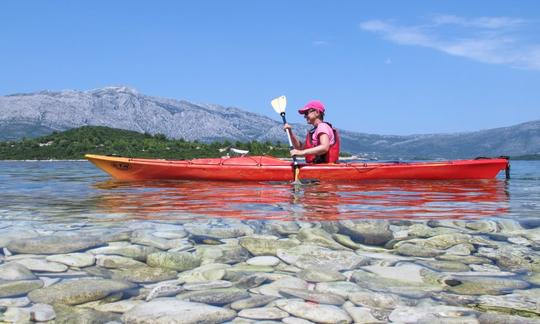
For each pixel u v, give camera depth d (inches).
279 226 135.1
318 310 75.7
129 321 72.0
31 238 118.6
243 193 225.3
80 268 97.0
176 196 212.7
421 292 84.7
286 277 92.4
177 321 71.6
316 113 306.7
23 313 74.4
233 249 111.8
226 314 74.3
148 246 112.7
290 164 289.1
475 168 305.0
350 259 104.7
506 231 131.3
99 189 255.3
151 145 3051.2
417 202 189.6
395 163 302.4
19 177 400.5
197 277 92.7
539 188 254.4
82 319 72.2
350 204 183.2
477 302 80.1
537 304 79.2
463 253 110.0
